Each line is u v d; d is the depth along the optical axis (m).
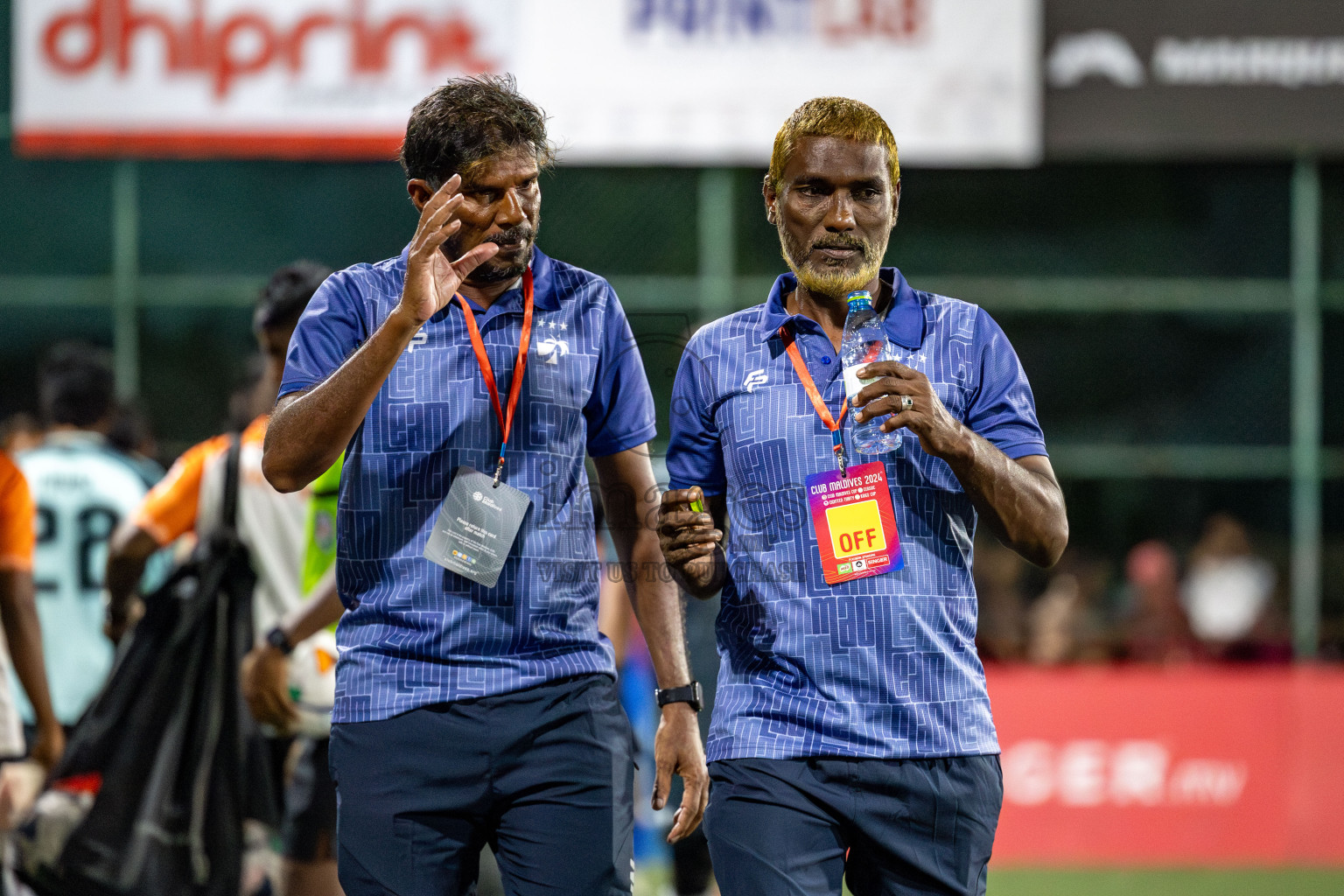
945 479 9.78
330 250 37.03
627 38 31.89
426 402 9.76
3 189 36.62
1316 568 33.06
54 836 13.52
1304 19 31.41
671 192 34.84
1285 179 36.50
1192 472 34.97
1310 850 26.23
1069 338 37.06
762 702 9.88
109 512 18.45
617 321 10.52
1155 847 26.27
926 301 10.20
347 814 9.75
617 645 14.73
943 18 31.78
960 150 31.86
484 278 9.80
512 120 9.48
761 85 31.91
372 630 9.80
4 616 14.90
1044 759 26.47
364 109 31.91
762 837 9.66
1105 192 36.81
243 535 14.09
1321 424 36.81
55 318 36.25
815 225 9.80
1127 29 31.59
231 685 13.78
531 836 9.79
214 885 13.54
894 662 9.66
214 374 36.19
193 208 36.88
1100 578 33.78
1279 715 26.52
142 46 31.83
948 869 9.77
